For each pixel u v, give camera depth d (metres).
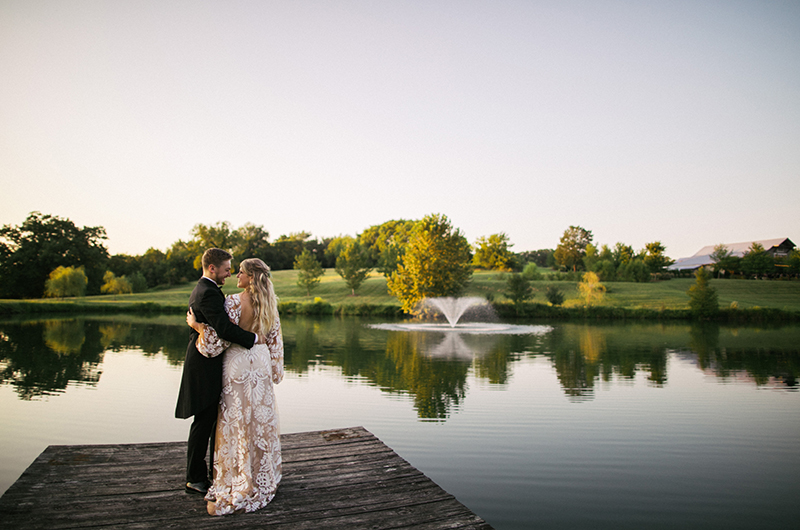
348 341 24.78
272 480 3.53
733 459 7.43
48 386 12.65
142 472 4.02
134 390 12.16
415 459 7.36
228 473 3.40
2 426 8.85
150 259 87.06
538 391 12.52
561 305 47.84
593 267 72.19
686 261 103.62
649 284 66.94
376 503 3.50
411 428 8.99
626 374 15.38
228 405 3.44
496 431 8.84
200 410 3.44
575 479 6.60
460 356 19.36
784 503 5.90
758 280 71.81
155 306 50.06
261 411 3.53
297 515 3.28
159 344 22.36
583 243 86.62
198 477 3.61
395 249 69.38
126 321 36.88
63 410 10.11
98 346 21.33
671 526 5.26
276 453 3.67
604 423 9.43
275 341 3.80
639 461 7.33
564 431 8.84
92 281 71.50
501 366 16.80
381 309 47.88
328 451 4.67
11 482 6.20
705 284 44.66
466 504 5.81
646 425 9.30
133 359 17.61
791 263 75.69
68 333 26.92
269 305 3.71
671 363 18.06
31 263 66.50
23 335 25.41
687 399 11.67
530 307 46.16
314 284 64.94
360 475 4.05
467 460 7.32
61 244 68.44
